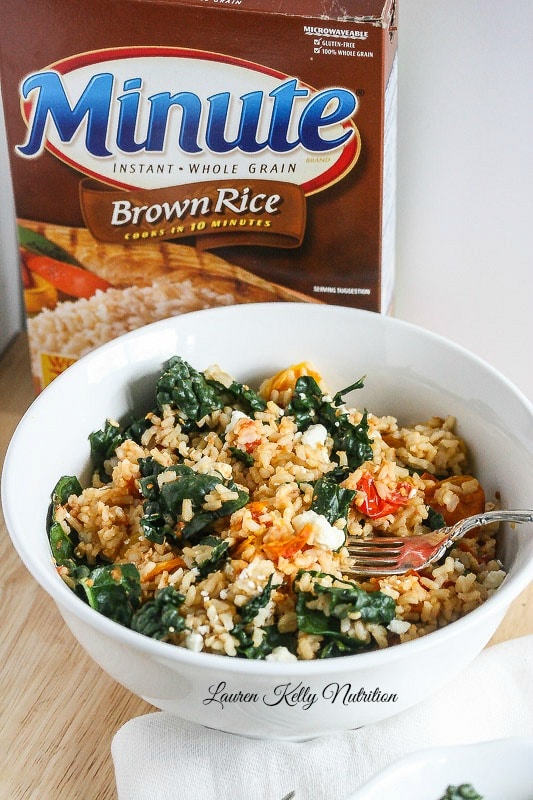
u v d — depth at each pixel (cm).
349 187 55
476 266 61
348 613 46
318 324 55
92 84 54
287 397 54
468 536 51
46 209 56
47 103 54
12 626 53
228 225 56
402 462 53
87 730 50
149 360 54
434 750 45
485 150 58
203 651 46
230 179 55
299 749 48
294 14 52
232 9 52
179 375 53
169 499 49
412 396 55
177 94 53
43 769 49
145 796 47
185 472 50
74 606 44
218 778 47
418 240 61
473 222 60
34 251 57
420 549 49
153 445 53
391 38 53
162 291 58
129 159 55
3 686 51
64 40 53
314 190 55
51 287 58
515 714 49
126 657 44
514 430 51
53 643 52
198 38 52
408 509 50
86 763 49
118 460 52
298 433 53
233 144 54
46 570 45
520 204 58
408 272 62
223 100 53
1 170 63
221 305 58
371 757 48
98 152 55
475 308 62
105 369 53
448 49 56
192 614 46
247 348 55
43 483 50
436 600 48
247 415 54
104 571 47
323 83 53
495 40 55
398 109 58
